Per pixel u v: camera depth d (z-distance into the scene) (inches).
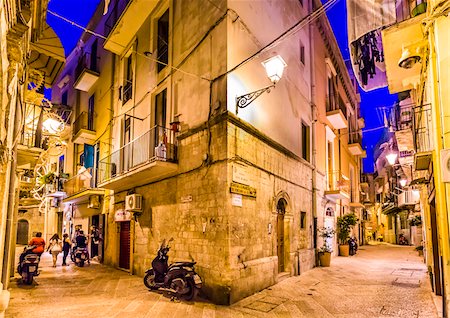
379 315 269.0
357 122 1035.3
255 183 372.8
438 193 244.1
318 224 577.6
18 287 368.2
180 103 408.8
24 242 1011.9
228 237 313.4
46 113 447.2
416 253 827.4
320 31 690.8
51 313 266.7
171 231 390.9
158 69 477.1
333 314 271.7
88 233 663.8
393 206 1282.0
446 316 242.5
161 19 492.7
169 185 404.5
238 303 305.9
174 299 310.8
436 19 228.1
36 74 428.8
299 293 346.3
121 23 522.9
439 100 232.1
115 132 577.3
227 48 349.1
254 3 413.4
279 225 447.8
